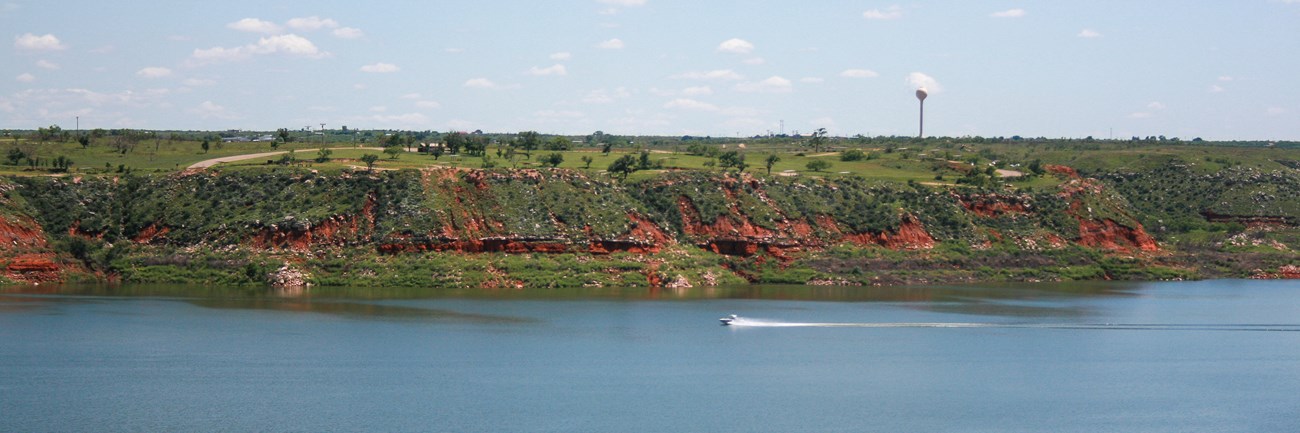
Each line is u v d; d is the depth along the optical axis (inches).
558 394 4795.8
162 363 5246.1
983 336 6289.4
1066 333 6441.9
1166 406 4768.7
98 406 4510.3
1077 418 4564.5
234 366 5196.9
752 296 7716.5
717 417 4485.7
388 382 4940.9
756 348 5807.1
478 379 5017.2
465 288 7701.8
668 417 4473.4
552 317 6604.3
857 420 4471.0
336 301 7086.6
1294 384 5191.9
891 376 5221.5
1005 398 4852.4
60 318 6333.7
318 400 4635.8
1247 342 6264.8
